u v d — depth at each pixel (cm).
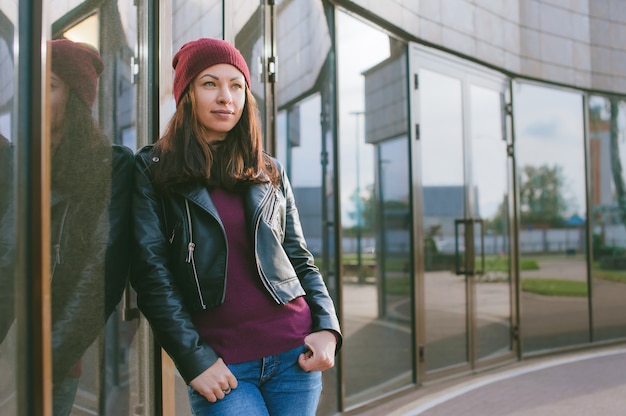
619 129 643
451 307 490
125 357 189
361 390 402
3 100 128
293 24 339
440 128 488
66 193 150
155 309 141
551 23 587
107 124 181
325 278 370
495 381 475
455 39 495
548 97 590
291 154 337
